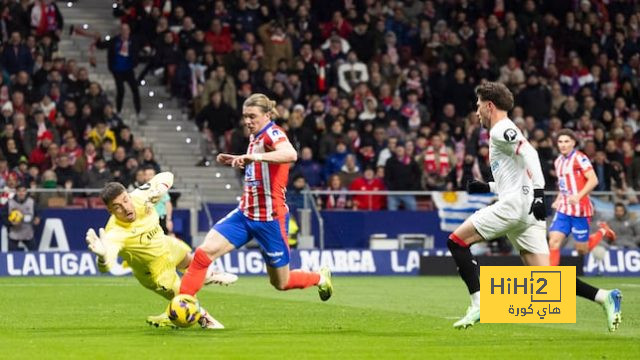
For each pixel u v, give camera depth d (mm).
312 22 38406
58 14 36562
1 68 34562
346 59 37406
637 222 31906
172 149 36062
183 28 37125
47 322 16125
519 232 14180
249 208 14258
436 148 33625
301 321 16484
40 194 30047
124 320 16484
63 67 34438
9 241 29672
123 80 35656
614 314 13906
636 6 42312
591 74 39969
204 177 34938
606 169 34250
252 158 13648
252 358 11609
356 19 38844
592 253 28703
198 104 36250
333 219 31328
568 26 40750
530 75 38156
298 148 33969
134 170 31078
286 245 14539
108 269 14305
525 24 40594
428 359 11641
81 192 30391
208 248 14203
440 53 38500
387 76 37656
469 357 11820
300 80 36281
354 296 22547
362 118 35688
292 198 31062
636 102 40469
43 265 29578
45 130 32656
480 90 14125
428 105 37500
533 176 13828
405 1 42344
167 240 15047
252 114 14062
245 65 36531
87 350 12281
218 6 37562
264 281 27609
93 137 32656
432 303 20688
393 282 27797
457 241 14219
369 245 31562
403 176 32812
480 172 32906
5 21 35875
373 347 12734
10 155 31766
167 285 15102
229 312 18234
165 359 11500
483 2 40875
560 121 36812
